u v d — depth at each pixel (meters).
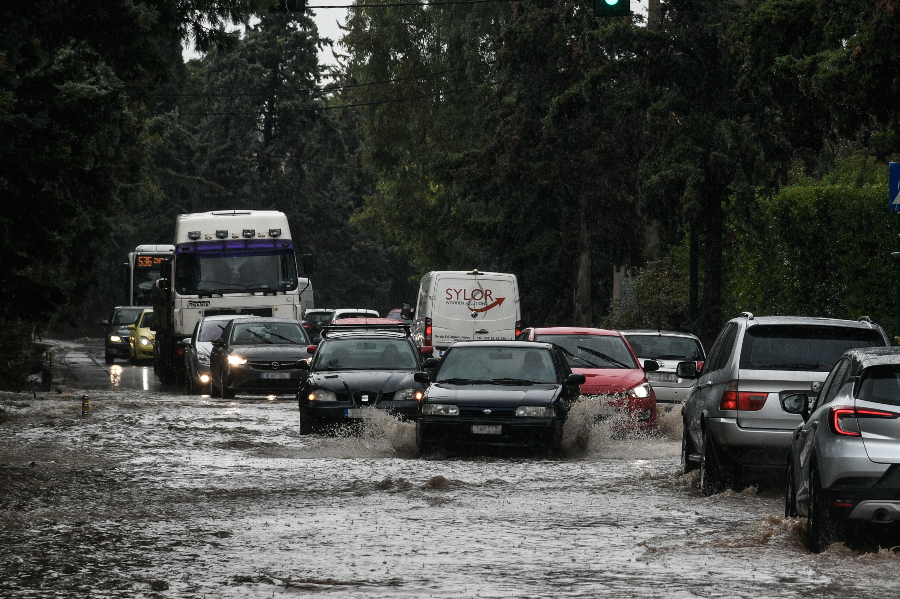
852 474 21.48
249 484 32.41
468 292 79.25
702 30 82.69
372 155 158.62
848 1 47.69
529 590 18.34
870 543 22.47
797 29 53.12
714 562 20.81
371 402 46.84
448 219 142.62
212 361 72.56
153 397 71.81
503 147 116.56
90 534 24.06
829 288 68.12
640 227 115.88
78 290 84.12
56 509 27.75
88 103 39.62
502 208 126.94
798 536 23.47
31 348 81.69
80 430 48.59
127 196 88.88
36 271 43.41
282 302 82.44
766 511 27.41
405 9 155.88
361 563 20.75
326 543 22.86
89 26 44.16
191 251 81.94
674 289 98.81
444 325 79.06
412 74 155.75
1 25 41.91
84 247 82.00
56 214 39.19
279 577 19.48
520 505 28.34
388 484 32.09
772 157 80.56
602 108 100.94
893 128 47.69
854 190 67.94
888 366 22.09
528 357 43.53
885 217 67.25
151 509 27.73
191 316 81.62
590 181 114.19
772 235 71.44
